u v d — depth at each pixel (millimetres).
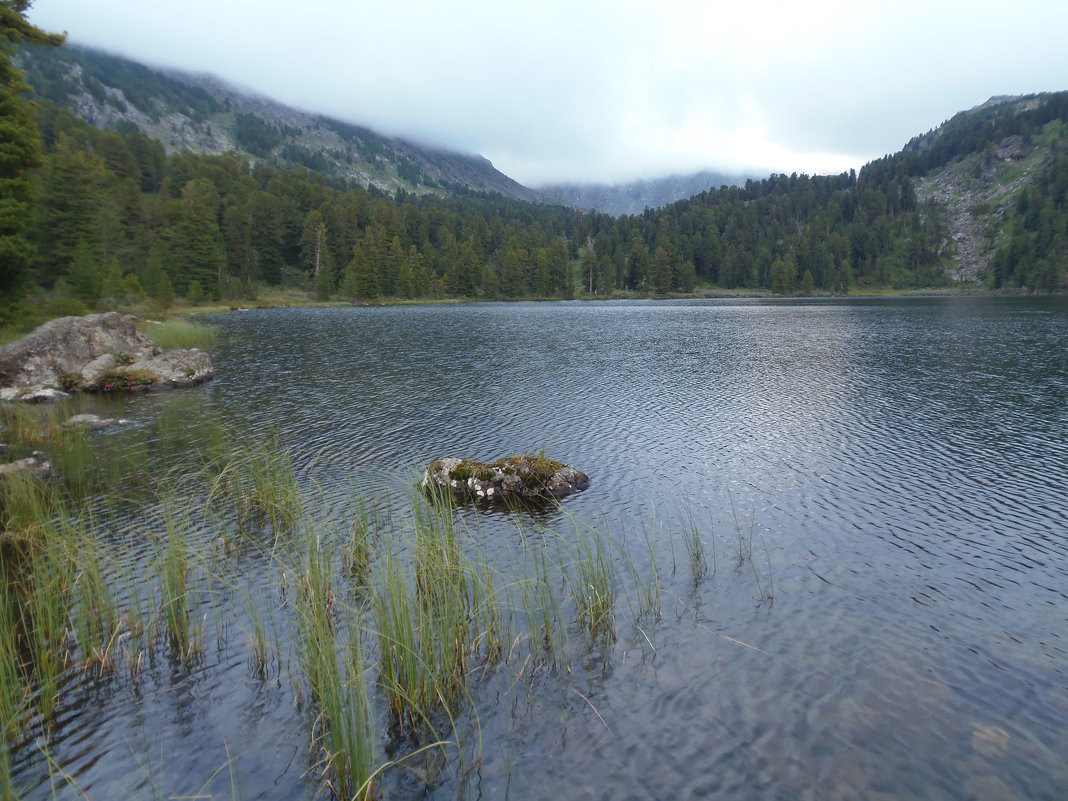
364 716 7379
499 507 16531
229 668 9352
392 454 21203
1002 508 16219
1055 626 10617
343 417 26797
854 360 45719
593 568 11289
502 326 81250
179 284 114125
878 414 27531
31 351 32844
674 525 15258
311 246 156375
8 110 37906
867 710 8469
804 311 115625
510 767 7449
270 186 192500
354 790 6926
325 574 11219
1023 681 9109
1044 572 12641
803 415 27500
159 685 8945
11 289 40844
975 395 31578
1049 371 38906
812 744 7844
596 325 83188
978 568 12820
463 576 11211
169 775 7273
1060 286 195250
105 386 32812
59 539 12039
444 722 8250
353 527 13578
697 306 143000
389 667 8445
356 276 145750
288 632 10250
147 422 25484
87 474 18203
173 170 170875
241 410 28109
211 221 122000
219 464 19250
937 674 9281
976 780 7242
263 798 6926
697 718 8312
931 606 11312
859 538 14391
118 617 10203
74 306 50781
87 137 169125
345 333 68688
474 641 9953
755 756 7637
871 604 11375
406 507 16125
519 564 12891
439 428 24938
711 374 39531
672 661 9617
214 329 71000
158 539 13648
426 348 54375
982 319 86062
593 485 18312
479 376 38625
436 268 184875
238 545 13547
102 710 8406
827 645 10055
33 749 7656
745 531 14852
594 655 9773
